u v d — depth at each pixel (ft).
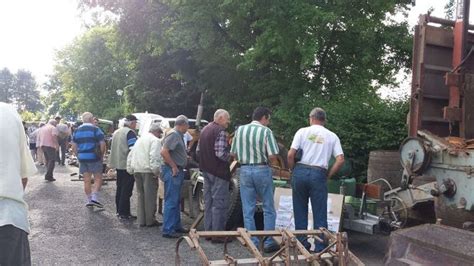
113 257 20.17
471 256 12.41
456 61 20.47
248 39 46.39
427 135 19.11
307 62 37.19
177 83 81.05
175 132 23.85
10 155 11.37
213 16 42.86
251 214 20.51
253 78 47.16
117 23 53.72
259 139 20.20
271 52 38.04
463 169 17.42
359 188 22.44
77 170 55.77
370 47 43.39
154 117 56.59
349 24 41.32
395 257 14.53
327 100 40.55
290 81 43.62
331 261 12.37
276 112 39.42
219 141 22.47
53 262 19.29
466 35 20.27
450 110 19.77
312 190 19.24
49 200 34.22
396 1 43.06
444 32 20.45
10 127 11.49
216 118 22.94
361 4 40.86
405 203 20.11
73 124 74.18
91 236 23.94
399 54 44.75
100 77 153.48
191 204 28.71
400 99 37.11
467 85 19.98
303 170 19.25
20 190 11.48
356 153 31.94
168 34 48.08
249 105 46.47
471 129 20.01
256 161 20.36
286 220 22.07
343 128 32.27
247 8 39.01
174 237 23.84
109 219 28.27
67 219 27.89
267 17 38.70
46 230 24.99
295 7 37.55
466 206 17.25
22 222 11.43
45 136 44.60
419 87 19.86
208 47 47.32
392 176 24.97
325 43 43.60
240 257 20.18
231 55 46.70
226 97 49.98
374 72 45.01
